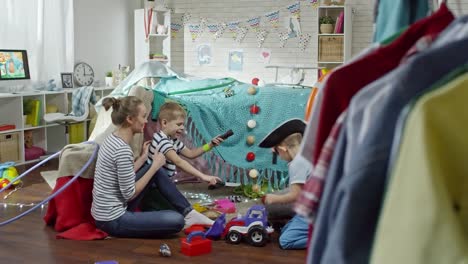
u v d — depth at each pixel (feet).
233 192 13.53
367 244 2.77
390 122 2.73
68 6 20.68
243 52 23.52
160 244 9.87
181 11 24.31
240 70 23.63
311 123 3.66
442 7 3.54
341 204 2.83
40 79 19.60
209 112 13.09
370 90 2.97
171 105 11.73
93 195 10.34
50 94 19.56
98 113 14.19
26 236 10.30
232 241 9.90
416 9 4.12
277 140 9.46
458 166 2.61
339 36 21.27
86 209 10.80
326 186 3.10
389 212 2.56
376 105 2.86
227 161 12.94
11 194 13.69
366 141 2.77
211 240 10.08
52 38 20.18
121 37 24.45
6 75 17.84
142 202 11.30
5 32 18.21
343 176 2.96
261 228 9.71
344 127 3.05
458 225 2.51
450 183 2.64
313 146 3.67
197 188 13.99
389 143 2.73
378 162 2.73
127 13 24.77
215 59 24.00
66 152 10.78
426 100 2.53
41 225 11.03
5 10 18.20
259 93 13.51
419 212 2.48
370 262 2.63
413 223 2.49
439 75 2.70
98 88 21.22
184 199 10.84
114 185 10.16
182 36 24.44
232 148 13.12
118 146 10.01
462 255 2.47
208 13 23.88
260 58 23.27
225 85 14.65
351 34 21.85
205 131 13.00
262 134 13.12
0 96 16.81
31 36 19.27
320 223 3.10
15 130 17.56
